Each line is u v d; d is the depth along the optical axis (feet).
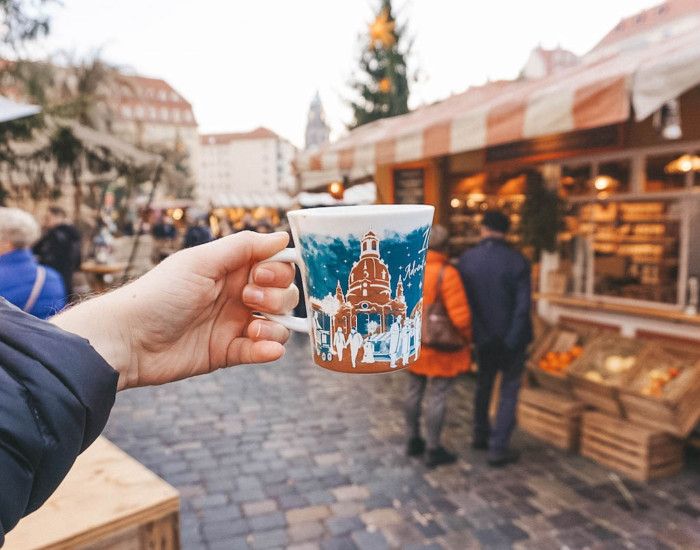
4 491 1.43
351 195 26.71
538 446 13.51
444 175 23.75
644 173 16.49
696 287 15.07
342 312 2.56
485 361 13.04
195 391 18.42
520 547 9.27
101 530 3.97
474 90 19.76
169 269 2.70
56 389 1.57
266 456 13.10
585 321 17.74
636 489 11.28
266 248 2.79
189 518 10.36
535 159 19.47
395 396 17.60
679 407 11.32
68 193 36.55
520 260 12.21
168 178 34.94
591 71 12.38
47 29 32.78
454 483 11.59
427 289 11.56
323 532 9.83
